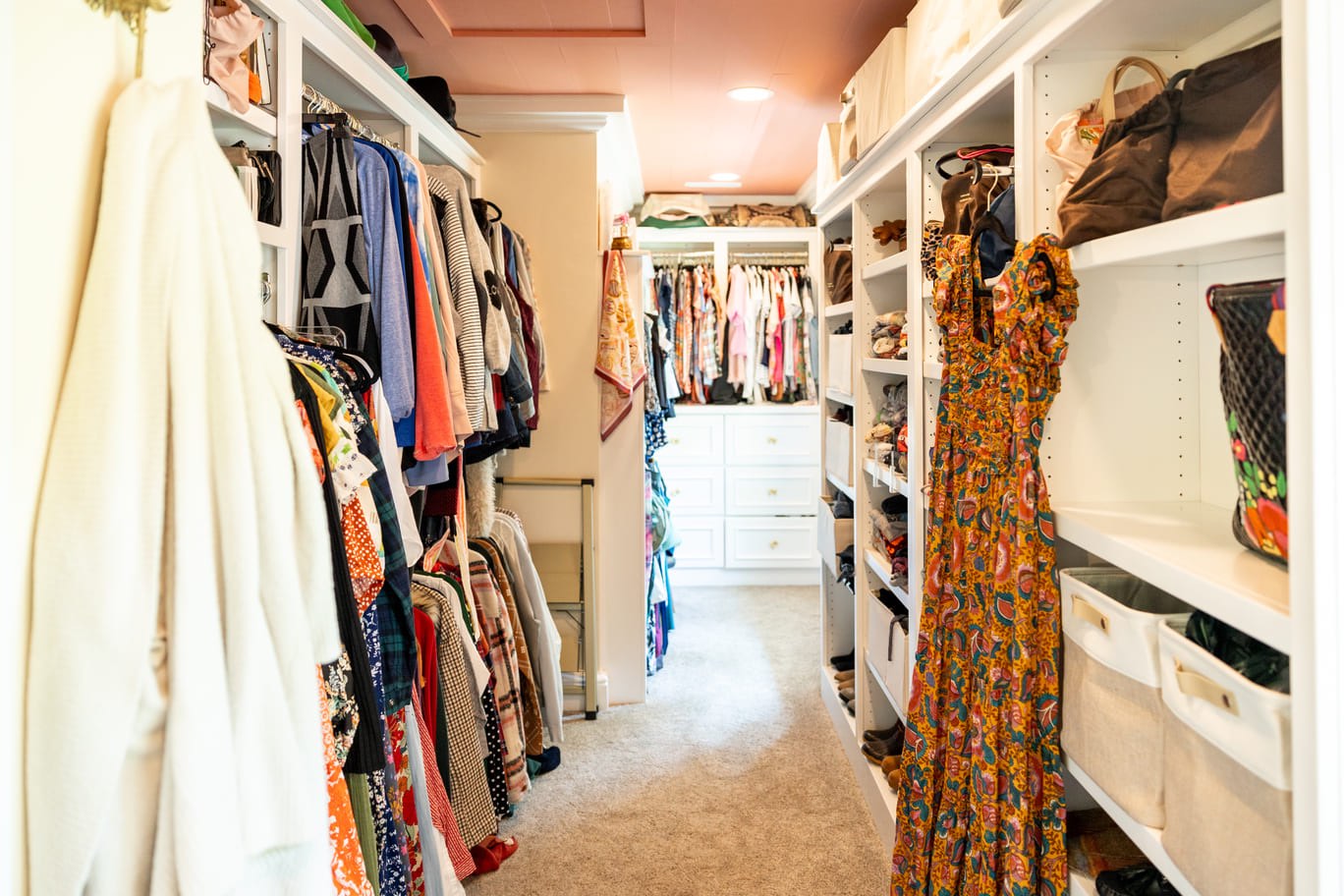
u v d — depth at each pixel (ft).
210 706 2.79
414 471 6.48
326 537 3.39
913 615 6.88
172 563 2.77
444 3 7.86
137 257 2.72
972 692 4.98
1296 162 2.45
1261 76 3.20
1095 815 4.92
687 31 8.48
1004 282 4.28
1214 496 4.54
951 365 5.32
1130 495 4.63
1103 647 3.89
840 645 11.02
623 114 10.66
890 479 7.64
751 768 9.16
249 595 2.91
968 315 5.21
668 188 17.10
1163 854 3.46
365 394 5.49
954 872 4.96
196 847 2.70
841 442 9.71
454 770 7.22
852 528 9.80
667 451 16.87
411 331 6.04
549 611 10.32
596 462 10.87
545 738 9.89
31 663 2.56
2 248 2.38
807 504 16.99
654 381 12.34
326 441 4.16
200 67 3.26
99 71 2.75
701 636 13.87
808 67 9.56
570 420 10.85
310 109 6.11
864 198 8.87
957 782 5.01
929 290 6.68
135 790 2.76
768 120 11.81
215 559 2.89
